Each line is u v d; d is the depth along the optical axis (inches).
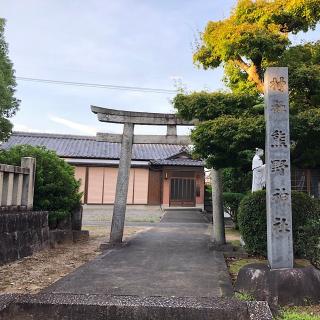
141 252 361.1
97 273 263.7
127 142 411.5
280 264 218.1
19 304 164.9
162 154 1106.7
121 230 401.7
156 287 226.5
